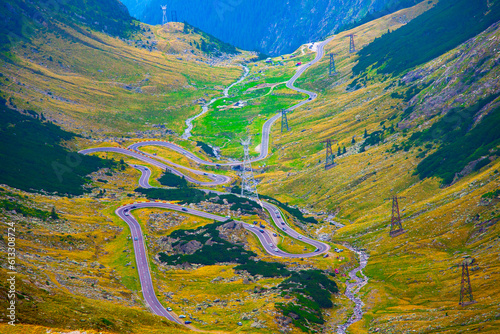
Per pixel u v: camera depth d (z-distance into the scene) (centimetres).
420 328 14725
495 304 15062
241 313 16538
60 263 18362
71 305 13675
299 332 15288
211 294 18350
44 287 14375
